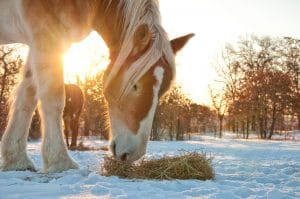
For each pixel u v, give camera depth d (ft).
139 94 15.90
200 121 182.80
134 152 16.06
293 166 25.71
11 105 20.10
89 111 107.55
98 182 15.07
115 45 18.34
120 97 16.40
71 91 49.21
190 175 17.67
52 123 17.93
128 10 17.33
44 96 17.83
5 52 73.67
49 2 17.53
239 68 177.06
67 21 17.89
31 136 73.61
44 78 17.78
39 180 15.96
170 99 114.21
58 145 17.92
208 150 50.62
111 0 18.19
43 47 17.67
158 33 16.28
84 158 28.99
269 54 180.14
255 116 163.63
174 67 16.31
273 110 157.38
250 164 27.09
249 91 163.73
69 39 18.30
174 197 12.69
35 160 26.43
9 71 73.87
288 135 168.86
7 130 19.42
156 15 16.75
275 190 13.74
